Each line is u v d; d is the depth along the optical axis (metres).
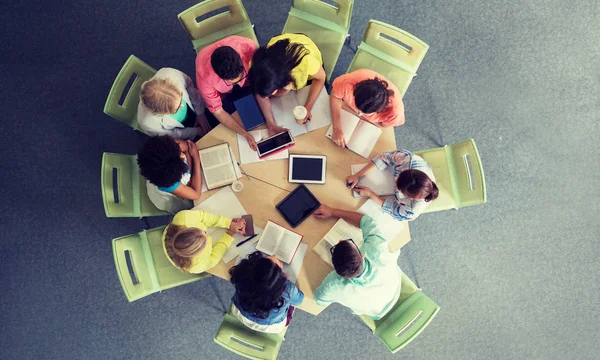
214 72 2.16
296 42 2.22
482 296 3.14
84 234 3.14
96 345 3.09
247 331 2.45
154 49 3.27
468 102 3.25
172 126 2.48
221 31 2.66
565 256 3.14
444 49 3.29
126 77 2.44
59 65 3.25
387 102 2.05
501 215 3.17
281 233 2.31
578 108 3.23
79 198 3.16
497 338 3.12
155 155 2.00
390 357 3.10
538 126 3.22
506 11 3.32
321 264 2.29
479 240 3.16
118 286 3.12
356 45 3.29
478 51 3.29
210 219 2.28
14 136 3.20
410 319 2.41
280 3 3.31
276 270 1.98
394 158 2.25
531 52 3.29
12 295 3.10
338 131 2.37
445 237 3.16
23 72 3.25
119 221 3.15
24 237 3.13
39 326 3.09
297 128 2.41
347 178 2.35
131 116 2.56
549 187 3.19
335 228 2.32
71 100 3.23
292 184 2.37
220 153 2.39
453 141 3.21
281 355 3.09
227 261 2.30
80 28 3.29
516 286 3.13
